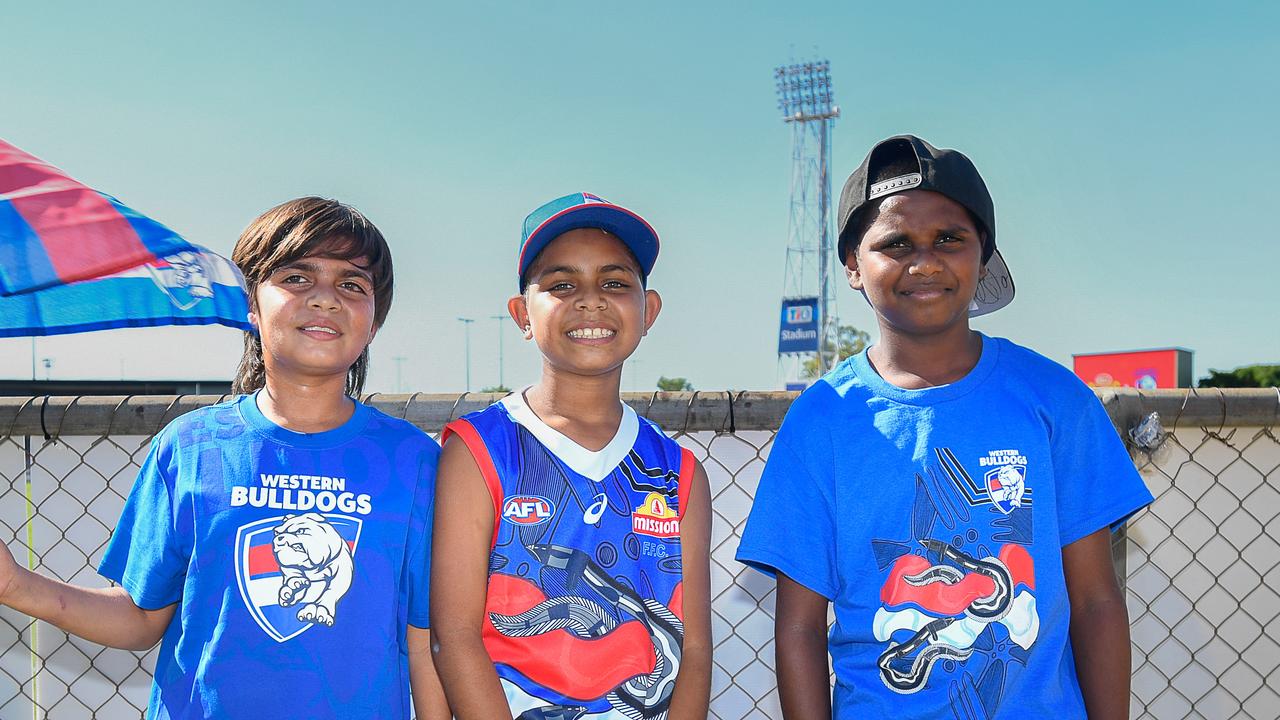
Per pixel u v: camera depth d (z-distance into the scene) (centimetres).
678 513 184
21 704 226
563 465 179
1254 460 216
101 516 217
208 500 169
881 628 170
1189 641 218
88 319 155
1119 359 2275
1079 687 174
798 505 179
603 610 173
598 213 188
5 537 217
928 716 165
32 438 217
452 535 174
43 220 137
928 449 175
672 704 175
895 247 179
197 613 165
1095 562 176
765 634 224
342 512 172
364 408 184
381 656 169
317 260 176
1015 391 180
